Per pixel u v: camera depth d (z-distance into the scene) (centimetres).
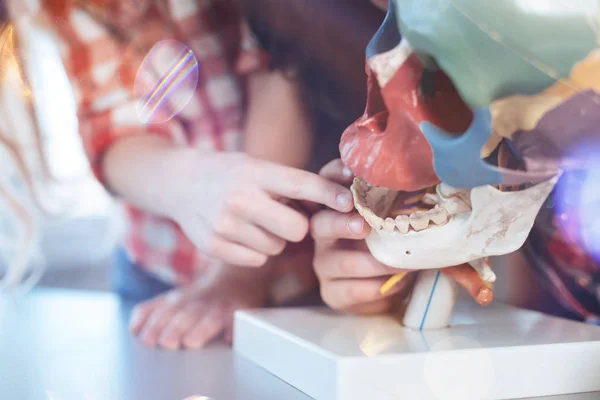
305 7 64
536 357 45
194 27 79
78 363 53
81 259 120
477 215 42
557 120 38
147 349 57
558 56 36
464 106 41
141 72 79
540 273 65
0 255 98
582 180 52
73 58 78
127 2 79
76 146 89
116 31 80
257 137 69
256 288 64
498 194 41
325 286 54
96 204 115
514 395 45
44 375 50
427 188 46
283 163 68
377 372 43
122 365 53
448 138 39
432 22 37
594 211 56
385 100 40
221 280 64
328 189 50
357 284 52
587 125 38
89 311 73
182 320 59
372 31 60
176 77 79
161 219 83
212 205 58
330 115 67
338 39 63
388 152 41
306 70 67
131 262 88
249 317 54
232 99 80
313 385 45
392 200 47
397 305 54
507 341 47
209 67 80
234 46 79
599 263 61
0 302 78
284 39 67
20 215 89
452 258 45
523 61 36
